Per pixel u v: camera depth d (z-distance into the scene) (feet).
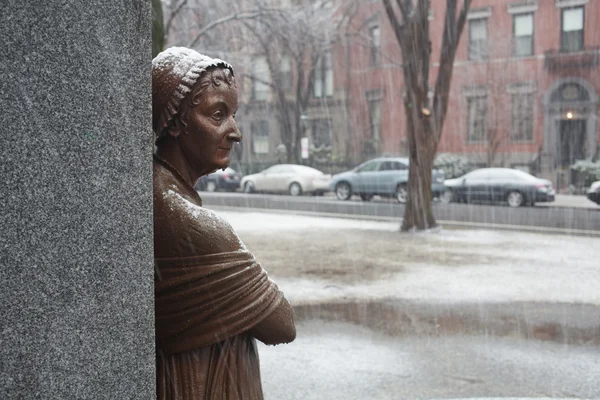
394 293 30.48
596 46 93.71
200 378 5.73
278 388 18.10
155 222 5.72
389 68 109.09
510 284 32.04
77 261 4.55
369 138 114.42
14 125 4.28
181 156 6.18
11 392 4.24
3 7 4.24
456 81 102.73
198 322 5.65
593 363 19.93
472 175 79.97
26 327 4.30
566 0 94.53
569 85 96.22
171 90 5.94
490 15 99.55
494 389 17.65
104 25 4.71
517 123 99.19
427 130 54.70
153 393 5.02
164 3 79.15
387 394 17.46
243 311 5.71
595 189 72.69
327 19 90.43
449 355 21.04
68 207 4.51
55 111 4.46
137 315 4.91
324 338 23.22
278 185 98.48
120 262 4.80
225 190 105.70
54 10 4.45
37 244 4.36
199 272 5.63
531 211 69.62
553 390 17.47
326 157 115.96
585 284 31.68
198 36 78.95
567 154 96.73
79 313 4.56
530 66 98.07
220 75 6.09
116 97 4.79
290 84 122.42
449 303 28.35
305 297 29.76
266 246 46.34
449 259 39.78
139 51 4.97
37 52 4.37
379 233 53.67
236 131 6.20
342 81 116.47
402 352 21.47
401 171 83.05
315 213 71.46
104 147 4.71
